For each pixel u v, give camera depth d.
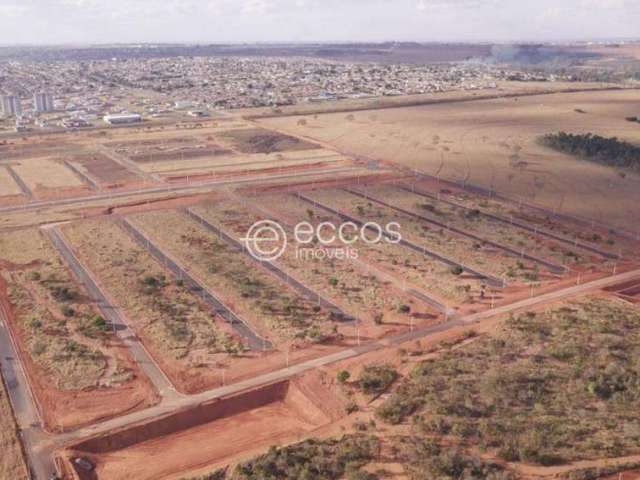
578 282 93.81
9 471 52.06
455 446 53.19
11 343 74.00
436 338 75.69
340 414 60.56
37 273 92.94
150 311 82.44
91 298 86.56
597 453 51.41
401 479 49.06
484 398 60.22
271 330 77.94
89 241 109.75
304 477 49.66
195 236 112.88
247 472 51.22
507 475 48.44
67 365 69.19
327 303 86.00
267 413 62.72
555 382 63.44
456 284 92.44
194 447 56.97
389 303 86.06
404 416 58.50
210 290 89.69
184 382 66.31
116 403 62.50
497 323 79.06
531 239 113.56
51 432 57.78
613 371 64.19
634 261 103.50
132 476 52.41
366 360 70.75
